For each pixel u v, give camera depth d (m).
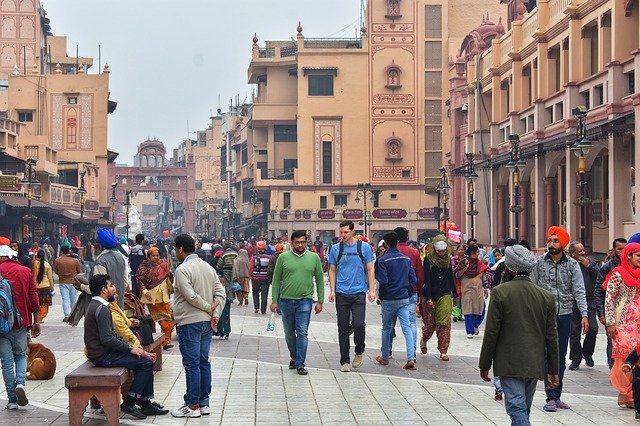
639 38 31.69
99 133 80.75
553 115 40.00
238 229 106.00
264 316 27.62
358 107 81.19
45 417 12.07
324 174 81.44
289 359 17.69
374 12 81.00
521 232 46.41
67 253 25.75
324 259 54.50
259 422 11.72
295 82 87.38
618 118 29.42
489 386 14.43
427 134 81.19
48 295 24.44
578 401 13.11
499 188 51.12
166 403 12.99
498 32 56.72
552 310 9.34
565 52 39.38
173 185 135.62
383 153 81.19
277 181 81.38
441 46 81.25
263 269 28.45
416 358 17.77
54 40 101.00
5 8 85.31
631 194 31.98
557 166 41.06
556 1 40.41
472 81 55.47
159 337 15.11
